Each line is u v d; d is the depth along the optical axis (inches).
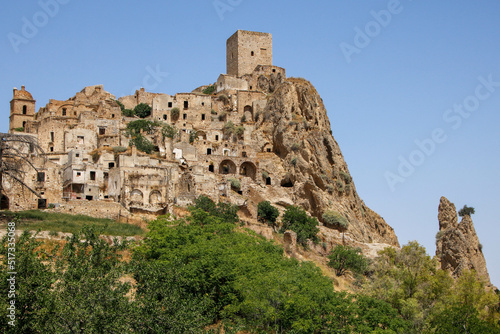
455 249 4746.6
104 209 3799.2
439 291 3452.3
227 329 2469.2
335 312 2783.0
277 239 4466.0
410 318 3125.0
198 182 4594.0
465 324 2933.1
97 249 2333.9
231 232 3575.3
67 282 2038.6
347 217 5492.1
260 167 5728.3
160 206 4047.7
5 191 3777.1
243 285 2778.1
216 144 5816.9
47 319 1929.1
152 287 2319.1
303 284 2974.9
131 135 5472.4
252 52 7249.0
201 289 2802.7
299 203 5467.5
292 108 6254.9
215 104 6697.8
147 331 2090.3
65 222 3432.6
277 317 2674.7
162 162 4879.4
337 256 4411.9
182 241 3161.9
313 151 5772.6
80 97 6304.1
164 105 6363.2
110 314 1975.9
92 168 4534.9
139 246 3053.6
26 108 5974.4
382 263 3831.2
